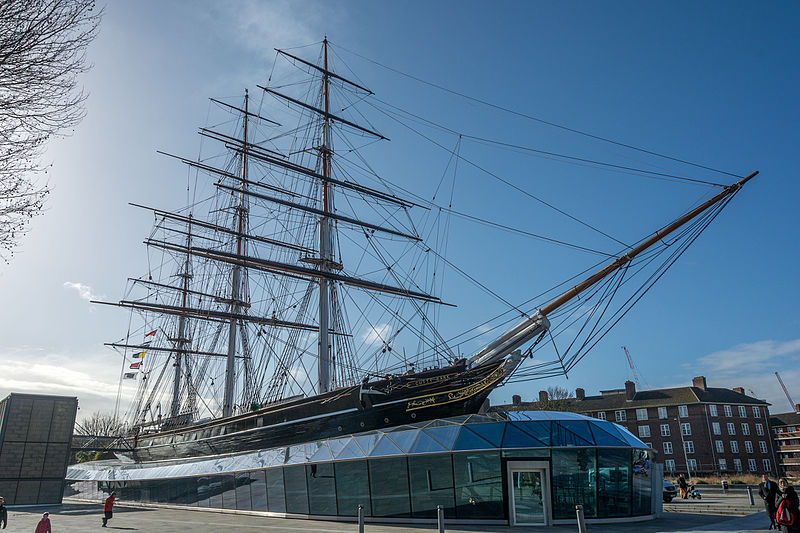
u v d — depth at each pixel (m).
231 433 38.09
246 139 62.03
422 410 28.97
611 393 102.06
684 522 25.16
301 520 29.12
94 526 26.67
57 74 13.07
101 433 93.75
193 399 63.19
